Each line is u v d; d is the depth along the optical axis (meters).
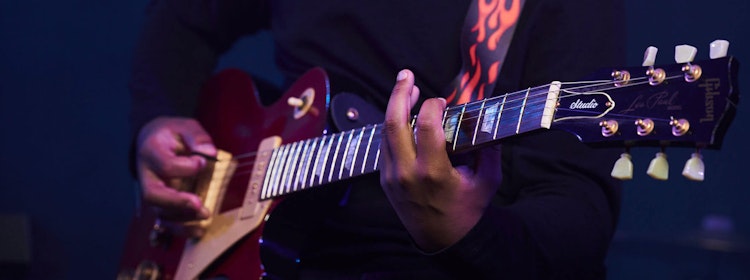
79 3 4.04
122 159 4.08
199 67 2.14
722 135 1.10
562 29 1.56
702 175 1.10
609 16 1.58
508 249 1.35
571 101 1.21
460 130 1.30
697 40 3.21
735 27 3.17
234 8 2.09
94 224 4.06
